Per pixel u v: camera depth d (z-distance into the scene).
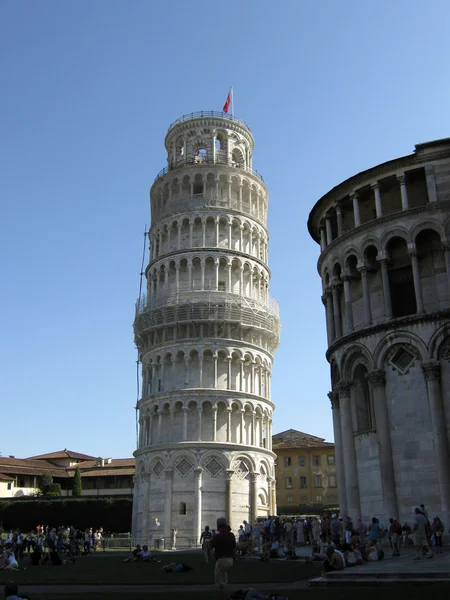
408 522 36.62
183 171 89.69
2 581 29.28
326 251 46.53
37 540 56.72
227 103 97.88
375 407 39.56
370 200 45.16
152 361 82.50
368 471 39.91
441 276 39.84
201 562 40.06
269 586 24.58
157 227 89.75
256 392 82.12
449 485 35.53
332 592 21.48
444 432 36.53
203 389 77.62
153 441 78.56
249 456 77.00
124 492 116.81
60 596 22.20
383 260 41.62
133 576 30.84
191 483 74.00
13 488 119.00
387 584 23.08
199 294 82.19
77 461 138.62
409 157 42.19
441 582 22.48
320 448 130.50
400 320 39.31
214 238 86.25
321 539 40.06
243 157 95.69
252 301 84.25
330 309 46.34
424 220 40.62
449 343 37.88
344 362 42.56
